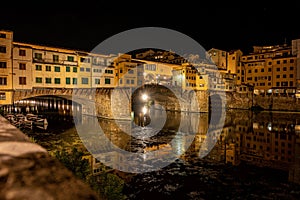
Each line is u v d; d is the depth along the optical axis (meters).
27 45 46.34
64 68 49.66
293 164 26.22
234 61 87.69
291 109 73.94
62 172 2.97
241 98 83.94
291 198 18.20
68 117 57.41
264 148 33.16
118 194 8.74
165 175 22.66
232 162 26.81
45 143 32.66
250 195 18.66
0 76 40.44
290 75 75.62
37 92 45.81
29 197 2.35
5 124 5.34
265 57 84.12
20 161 3.14
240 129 47.09
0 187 2.47
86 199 2.41
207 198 18.08
